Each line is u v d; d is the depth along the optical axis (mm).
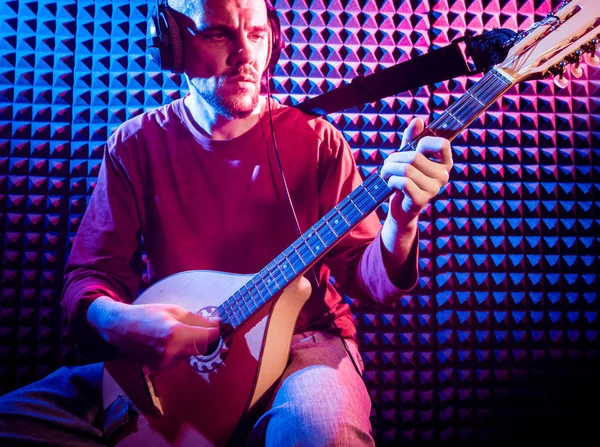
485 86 960
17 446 986
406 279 1109
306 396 955
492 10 1939
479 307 1891
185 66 1333
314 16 1909
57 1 1894
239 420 1032
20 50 1886
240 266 1343
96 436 1072
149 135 1457
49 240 1856
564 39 949
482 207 1903
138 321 1110
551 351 1883
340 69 1912
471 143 1926
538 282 1896
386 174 962
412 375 1875
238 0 1225
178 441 1052
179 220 1380
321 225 1073
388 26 1918
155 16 1296
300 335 1267
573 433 1856
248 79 1276
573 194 1923
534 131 1931
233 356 1085
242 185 1389
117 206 1418
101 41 1905
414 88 1739
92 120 1894
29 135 1876
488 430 1859
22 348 1831
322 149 1463
